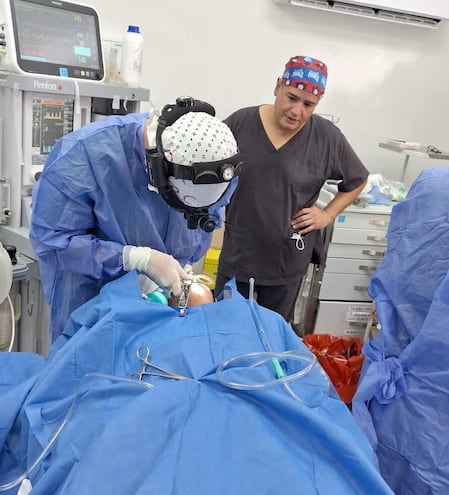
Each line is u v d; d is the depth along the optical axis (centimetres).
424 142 306
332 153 199
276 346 94
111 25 237
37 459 75
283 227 195
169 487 60
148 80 252
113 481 60
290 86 179
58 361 88
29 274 163
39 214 111
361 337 264
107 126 113
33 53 163
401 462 140
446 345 128
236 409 75
